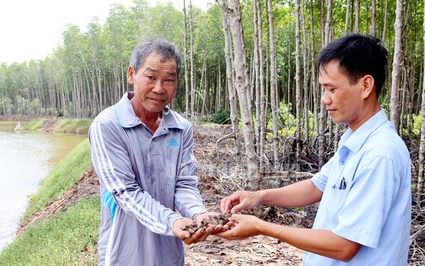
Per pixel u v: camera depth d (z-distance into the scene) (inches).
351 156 59.7
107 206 74.8
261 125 256.8
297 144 294.4
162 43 70.4
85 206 255.1
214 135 456.4
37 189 544.4
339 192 60.2
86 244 183.5
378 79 57.7
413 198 209.3
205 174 281.1
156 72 69.2
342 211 56.2
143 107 73.9
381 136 56.2
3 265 237.5
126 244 73.2
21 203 472.1
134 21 1187.3
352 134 60.4
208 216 69.1
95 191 321.4
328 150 301.6
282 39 826.8
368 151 55.9
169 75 70.2
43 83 2192.4
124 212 73.2
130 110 72.9
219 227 65.2
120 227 73.1
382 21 395.9
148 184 74.5
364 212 53.1
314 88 323.0
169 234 67.6
